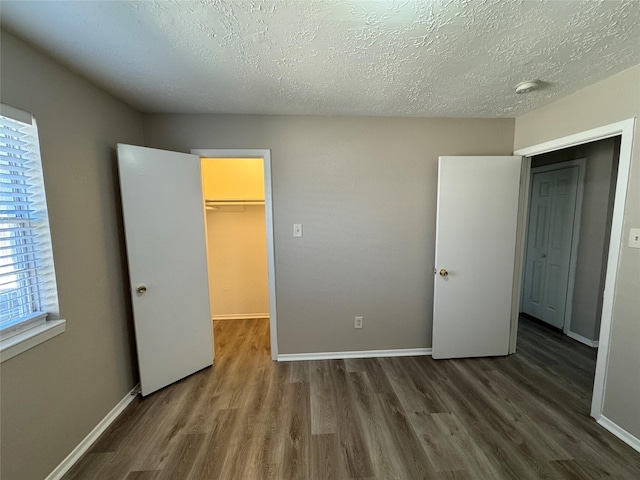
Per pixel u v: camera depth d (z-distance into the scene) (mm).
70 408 1506
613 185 2590
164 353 2135
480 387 2127
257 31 1239
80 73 1591
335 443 1614
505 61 1500
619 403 1644
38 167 1359
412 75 1652
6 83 1208
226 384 2197
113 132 1914
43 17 1127
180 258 2201
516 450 1560
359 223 2469
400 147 2418
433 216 2512
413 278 2568
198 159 2283
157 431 1720
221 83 1743
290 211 2418
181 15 1130
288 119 2334
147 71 1585
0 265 1237
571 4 1079
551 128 2107
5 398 1182
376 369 2396
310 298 2523
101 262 1779
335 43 1331
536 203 3428
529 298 3582
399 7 1089
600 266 2684
